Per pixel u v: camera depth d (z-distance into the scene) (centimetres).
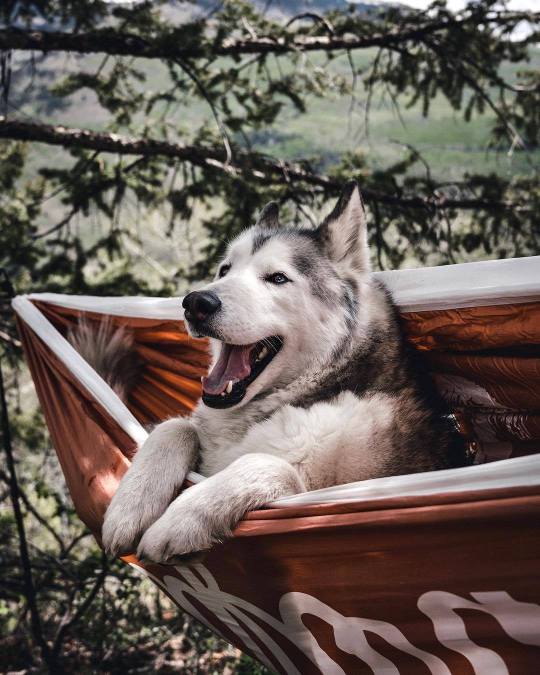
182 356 449
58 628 726
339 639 281
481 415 371
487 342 331
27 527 905
